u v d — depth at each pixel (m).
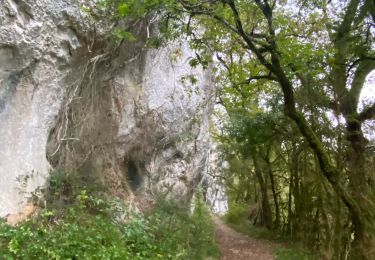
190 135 17.52
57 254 7.07
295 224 19.05
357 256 11.37
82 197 9.01
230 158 23.66
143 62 13.66
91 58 9.96
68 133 9.98
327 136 13.05
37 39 8.14
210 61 13.06
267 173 23.44
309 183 16.92
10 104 8.13
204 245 12.94
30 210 8.27
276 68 10.37
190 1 9.77
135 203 12.52
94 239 8.03
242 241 19.09
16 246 6.79
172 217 12.16
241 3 11.33
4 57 7.81
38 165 8.69
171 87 15.99
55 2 8.37
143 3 8.93
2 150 7.95
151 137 14.63
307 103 13.23
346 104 13.12
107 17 9.85
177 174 17.80
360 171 12.61
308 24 12.73
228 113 20.47
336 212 12.83
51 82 8.84
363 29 11.91
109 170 11.81
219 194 33.25
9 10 7.55
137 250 9.05
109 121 11.85
